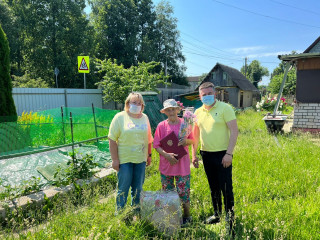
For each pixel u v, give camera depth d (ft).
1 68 23.63
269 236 8.89
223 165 9.52
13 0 86.12
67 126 26.84
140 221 9.54
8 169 16.74
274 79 111.65
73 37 89.30
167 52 133.18
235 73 100.48
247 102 96.94
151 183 14.06
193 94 61.16
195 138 10.97
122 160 10.19
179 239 8.83
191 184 13.60
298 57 30.83
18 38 91.81
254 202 11.75
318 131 31.35
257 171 15.28
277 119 30.89
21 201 10.95
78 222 9.13
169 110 10.32
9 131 21.30
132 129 10.09
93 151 21.11
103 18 111.96
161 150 10.21
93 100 55.01
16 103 42.09
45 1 85.76
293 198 12.11
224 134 9.91
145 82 50.55
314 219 9.93
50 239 8.21
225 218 9.48
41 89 45.32
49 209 11.07
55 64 86.69
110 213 9.72
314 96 31.40
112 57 115.24
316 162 17.44
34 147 23.13
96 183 13.60
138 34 128.26
